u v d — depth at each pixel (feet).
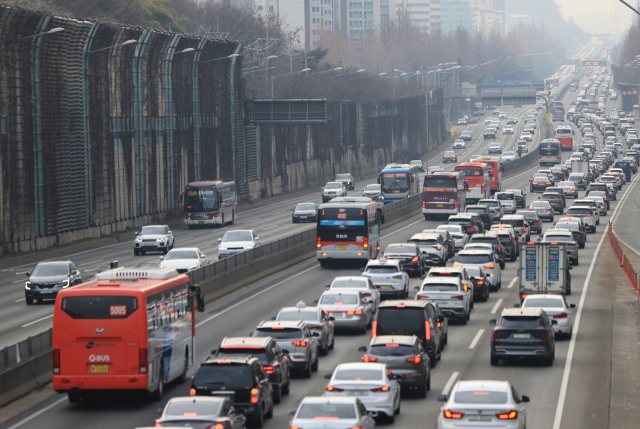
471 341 317.83
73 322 226.17
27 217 609.83
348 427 162.71
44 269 422.00
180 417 165.27
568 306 333.01
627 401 226.99
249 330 337.93
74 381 225.56
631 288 453.99
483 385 174.50
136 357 225.97
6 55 583.58
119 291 227.40
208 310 391.86
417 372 230.48
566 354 293.64
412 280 482.69
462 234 607.78
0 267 559.38
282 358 235.81
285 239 554.87
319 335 288.10
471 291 387.14
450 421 167.84
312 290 444.55
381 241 649.61
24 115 605.73
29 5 600.80
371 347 233.96
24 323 358.64
